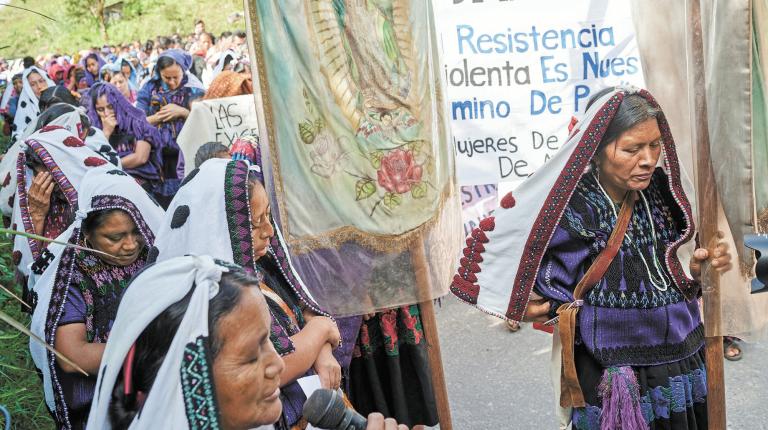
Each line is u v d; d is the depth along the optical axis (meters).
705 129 2.56
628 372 2.64
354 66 2.81
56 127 3.12
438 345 3.04
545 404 4.13
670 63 2.94
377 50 2.82
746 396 4.02
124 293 1.26
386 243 2.93
